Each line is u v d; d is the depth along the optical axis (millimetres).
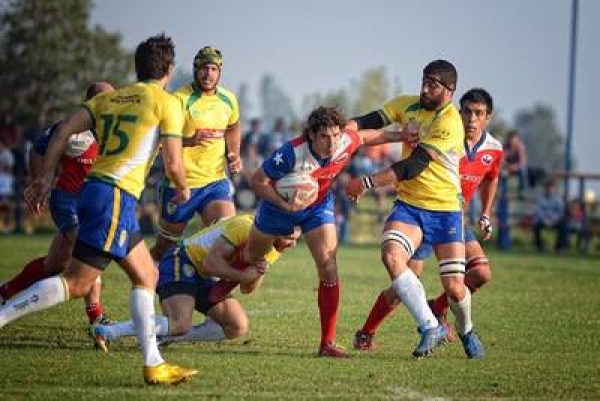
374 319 39656
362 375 34312
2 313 32688
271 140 98875
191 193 46812
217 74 46438
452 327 46281
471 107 41250
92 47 115812
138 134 32781
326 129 35375
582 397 32219
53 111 115438
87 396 30516
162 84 33938
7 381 32406
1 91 113875
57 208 40500
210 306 36844
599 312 51719
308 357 37375
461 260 38312
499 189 96750
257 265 36406
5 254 71938
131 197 32844
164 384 32188
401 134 38438
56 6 113875
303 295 54656
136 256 32812
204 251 36031
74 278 32938
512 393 32438
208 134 46625
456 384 33438
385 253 37781
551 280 66875
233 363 35750
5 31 114188
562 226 95875
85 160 40438
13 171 96625
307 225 37625
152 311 32594
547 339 43156
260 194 35938
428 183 38156
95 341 37500
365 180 37594
